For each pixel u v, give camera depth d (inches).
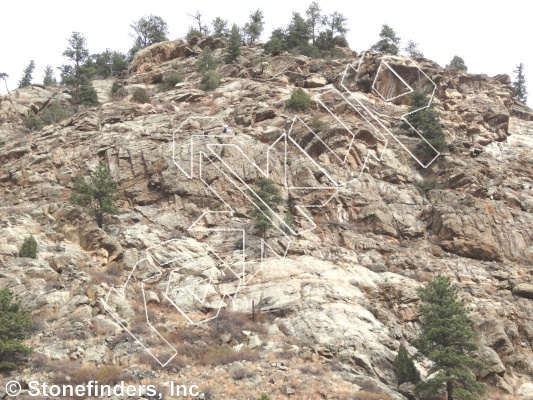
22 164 1969.7
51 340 1184.8
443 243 1673.2
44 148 2054.6
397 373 1162.0
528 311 1437.0
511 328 1357.0
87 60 3523.6
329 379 1108.5
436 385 1093.8
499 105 2613.2
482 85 2874.0
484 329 1314.0
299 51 3043.8
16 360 1115.3
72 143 2027.6
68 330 1215.6
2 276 1327.5
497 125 2496.3
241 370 1107.9
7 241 1466.5
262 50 3122.5
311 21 3484.3
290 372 1115.9
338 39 3307.1
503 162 2213.3
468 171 1939.0
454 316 1163.9
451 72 2829.7
